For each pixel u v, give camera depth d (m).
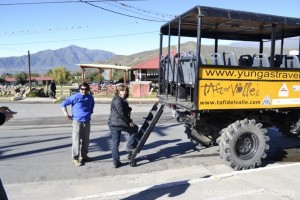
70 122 13.16
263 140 6.96
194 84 6.49
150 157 7.71
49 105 21.28
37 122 13.20
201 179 5.80
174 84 8.19
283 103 7.25
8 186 5.75
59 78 96.44
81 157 7.29
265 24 7.73
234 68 6.67
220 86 6.59
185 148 8.57
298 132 8.18
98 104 22.28
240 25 8.04
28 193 5.41
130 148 7.24
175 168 6.86
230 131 6.71
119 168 6.84
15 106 20.44
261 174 6.09
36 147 8.71
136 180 6.09
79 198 5.10
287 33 8.88
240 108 6.80
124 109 6.88
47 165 7.05
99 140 9.51
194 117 6.64
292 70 7.27
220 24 7.96
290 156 7.90
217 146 8.73
